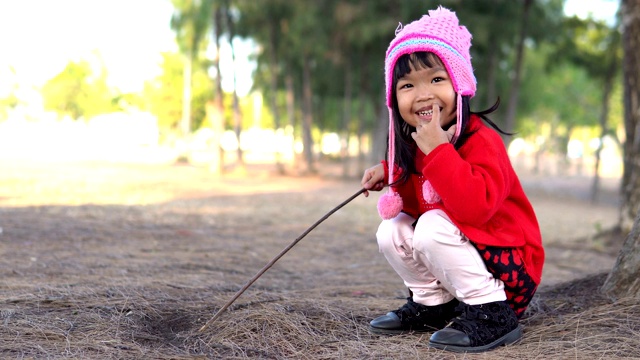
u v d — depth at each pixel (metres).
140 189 14.03
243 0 20.84
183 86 39.38
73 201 10.34
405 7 16.45
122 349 2.50
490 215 2.33
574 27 17.28
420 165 2.57
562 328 2.66
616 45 16.91
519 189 2.58
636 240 2.96
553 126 40.12
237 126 23.12
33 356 2.38
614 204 20.09
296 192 15.91
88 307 3.07
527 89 24.89
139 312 3.01
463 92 2.45
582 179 35.91
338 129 39.69
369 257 6.10
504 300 2.52
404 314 2.72
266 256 5.74
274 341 2.58
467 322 2.47
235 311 2.93
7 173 16.98
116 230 6.84
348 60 23.30
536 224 2.64
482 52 19.70
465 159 2.40
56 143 51.72
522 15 16.61
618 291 2.98
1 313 2.91
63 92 51.25
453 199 2.29
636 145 7.37
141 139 55.56
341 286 4.19
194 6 22.14
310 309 3.02
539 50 20.08
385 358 2.38
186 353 2.47
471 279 2.45
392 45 2.54
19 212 8.11
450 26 2.49
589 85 26.39
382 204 2.58
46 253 5.00
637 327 2.59
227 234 7.27
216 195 13.70
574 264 6.34
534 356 2.35
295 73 27.33
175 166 26.66
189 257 5.25
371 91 25.58
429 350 2.46
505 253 2.46
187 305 3.19
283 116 36.81
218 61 22.69
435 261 2.46
